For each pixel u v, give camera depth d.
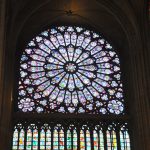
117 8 40.28
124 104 40.81
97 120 39.16
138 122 36.38
